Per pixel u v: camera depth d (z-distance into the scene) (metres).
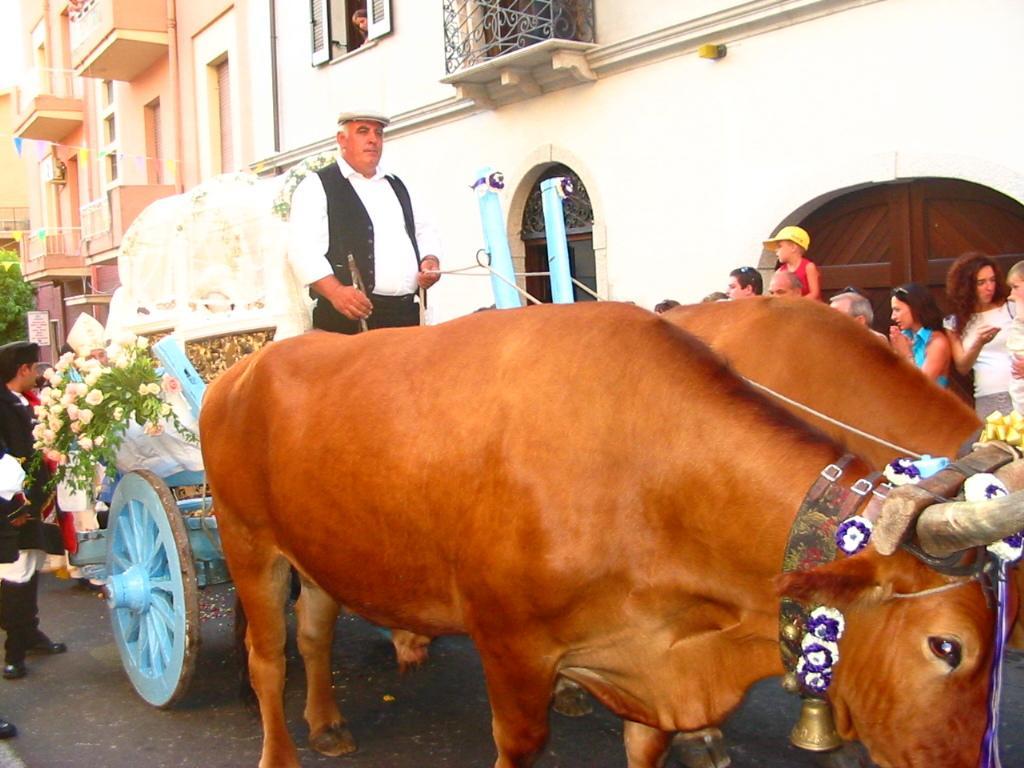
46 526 5.39
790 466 2.51
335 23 13.99
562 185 4.80
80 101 23.84
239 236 5.76
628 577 2.71
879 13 7.86
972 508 2.00
